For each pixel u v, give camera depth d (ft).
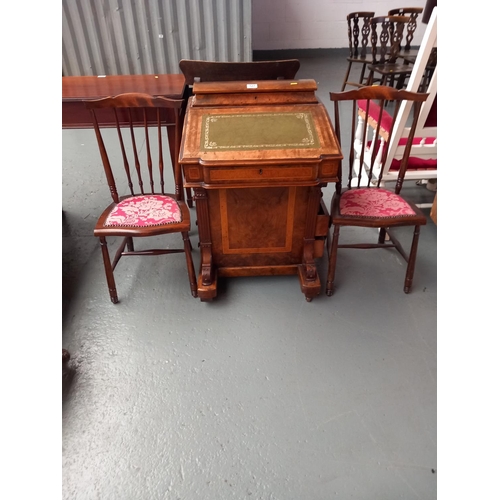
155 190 9.39
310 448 4.72
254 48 19.79
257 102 6.18
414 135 6.79
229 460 4.63
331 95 6.09
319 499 4.30
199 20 13.42
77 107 6.89
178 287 6.92
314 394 5.27
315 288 6.33
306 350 5.83
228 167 5.29
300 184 5.48
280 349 5.84
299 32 19.51
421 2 18.80
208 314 6.39
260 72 7.11
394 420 4.98
